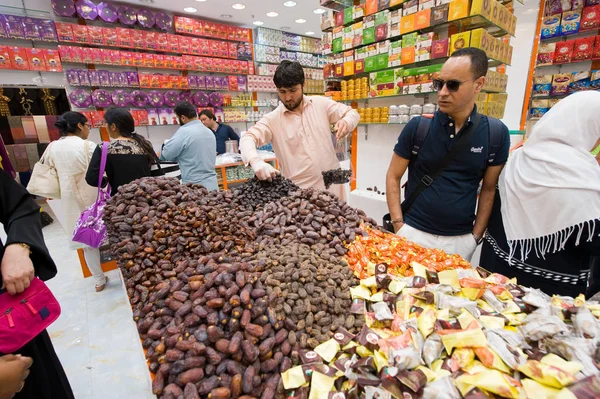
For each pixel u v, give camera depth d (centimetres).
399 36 265
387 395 64
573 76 343
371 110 302
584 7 324
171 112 532
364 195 305
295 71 184
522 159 133
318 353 78
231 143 462
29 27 400
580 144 117
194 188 155
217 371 72
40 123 382
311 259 107
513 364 69
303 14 544
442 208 157
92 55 446
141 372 182
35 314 88
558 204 116
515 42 344
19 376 75
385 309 89
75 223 242
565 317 82
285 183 174
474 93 137
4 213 98
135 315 92
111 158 208
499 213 148
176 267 104
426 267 111
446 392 62
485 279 107
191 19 526
